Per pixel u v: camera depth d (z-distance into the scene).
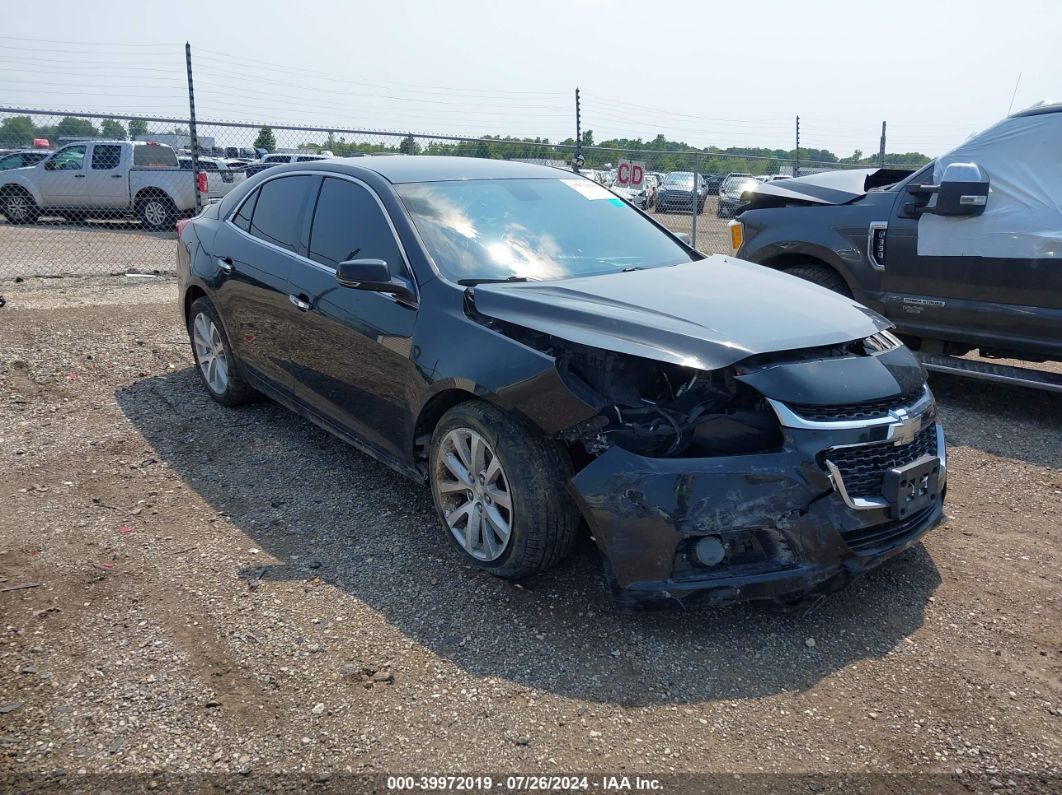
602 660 3.01
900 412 3.23
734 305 3.52
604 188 5.08
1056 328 5.50
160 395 5.78
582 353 3.29
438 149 14.17
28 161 16.72
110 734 2.59
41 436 5.02
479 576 3.55
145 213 15.80
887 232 6.16
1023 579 3.64
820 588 3.08
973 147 5.87
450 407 3.68
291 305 4.46
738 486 2.96
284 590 3.42
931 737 2.66
